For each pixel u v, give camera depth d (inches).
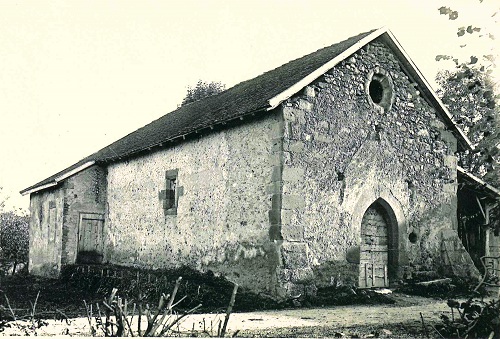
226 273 472.7
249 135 468.4
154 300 441.7
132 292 457.1
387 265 506.0
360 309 387.9
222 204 490.6
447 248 531.8
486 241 605.3
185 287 435.2
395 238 506.3
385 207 508.1
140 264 623.8
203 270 504.4
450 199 549.3
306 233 438.3
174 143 579.8
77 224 711.7
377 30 503.2
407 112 533.3
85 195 722.2
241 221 463.5
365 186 486.6
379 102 527.2
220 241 486.6
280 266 416.5
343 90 483.2
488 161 238.1
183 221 548.1
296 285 417.7
